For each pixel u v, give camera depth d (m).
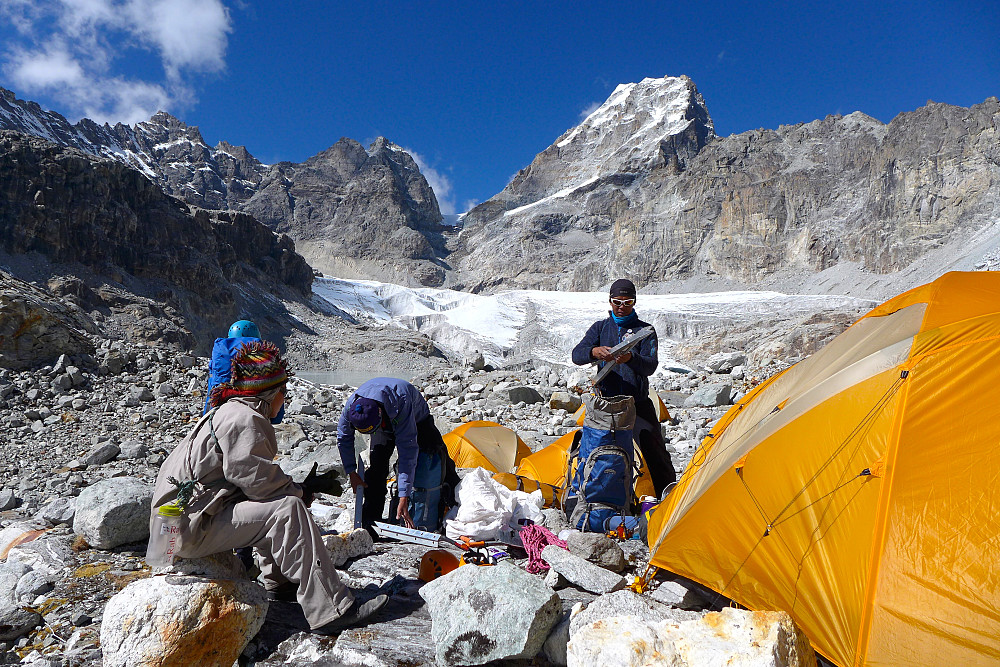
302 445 9.30
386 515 4.90
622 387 4.68
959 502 2.76
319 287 160.38
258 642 3.02
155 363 14.82
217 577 2.96
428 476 4.64
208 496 2.91
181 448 2.99
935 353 3.06
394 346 92.06
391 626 3.12
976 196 182.75
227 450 2.88
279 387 3.12
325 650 2.93
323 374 62.31
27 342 13.24
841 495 3.04
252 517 2.96
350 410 4.35
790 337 70.62
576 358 4.82
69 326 14.15
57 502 4.64
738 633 2.48
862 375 3.24
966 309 3.21
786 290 196.50
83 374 13.15
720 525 3.35
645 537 4.35
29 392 11.62
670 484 4.68
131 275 64.75
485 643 2.71
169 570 3.01
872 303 131.00
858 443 3.08
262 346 3.11
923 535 2.77
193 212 82.19
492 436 7.43
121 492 4.18
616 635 2.50
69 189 59.31
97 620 3.24
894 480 2.90
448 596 2.90
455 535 4.41
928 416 2.95
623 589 3.40
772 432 3.46
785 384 3.98
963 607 2.62
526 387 12.60
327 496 5.89
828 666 2.83
